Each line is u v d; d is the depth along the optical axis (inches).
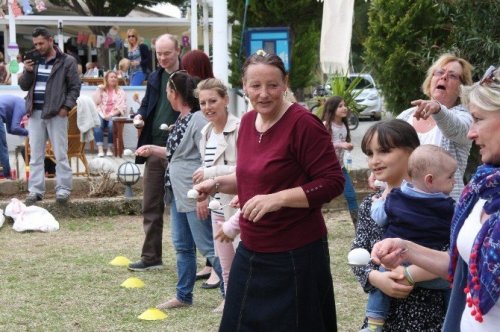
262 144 131.9
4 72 633.6
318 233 132.7
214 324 207.5
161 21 673.6
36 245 310.8
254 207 126.3
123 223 355.9
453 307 102.6
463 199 100.3
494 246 92.5
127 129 561.6
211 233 213.5
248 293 133.3
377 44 421.4
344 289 242.1
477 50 346.6
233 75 612.1
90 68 682.2
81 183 398.0
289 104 132.5
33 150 358.9
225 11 397.4
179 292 222.1
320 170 128.0
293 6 615.8
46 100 350.3
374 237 129.1
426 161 119.9
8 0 557.6
